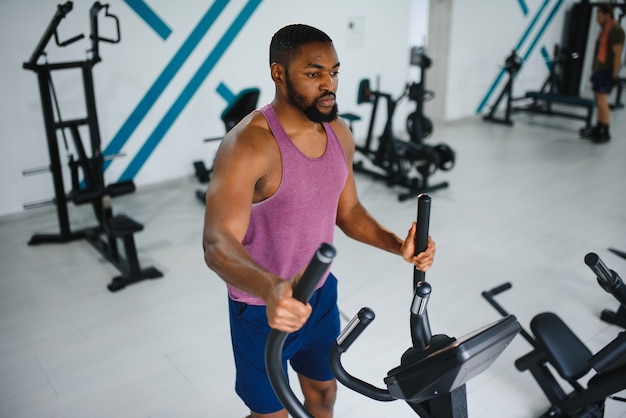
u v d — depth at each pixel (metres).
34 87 4.09
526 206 4.27
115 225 3.16
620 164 5.27
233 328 1.46
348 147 1.43
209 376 2.44
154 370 2.49
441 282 3.19
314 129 1.29
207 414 2.22
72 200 3.34
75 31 4.14
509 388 2.35
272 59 1.19
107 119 4.45
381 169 5.19
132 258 3.19
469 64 6.78
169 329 2.79
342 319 2.81
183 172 4.97
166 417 2.21
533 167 5.22
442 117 6.81
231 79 4.99
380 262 3.43
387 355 2.55
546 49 7.76
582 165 5.25
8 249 3.72
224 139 1.25
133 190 3.38
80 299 3.07
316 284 0.81
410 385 0.99
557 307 2.91
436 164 4.36
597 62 5.88
